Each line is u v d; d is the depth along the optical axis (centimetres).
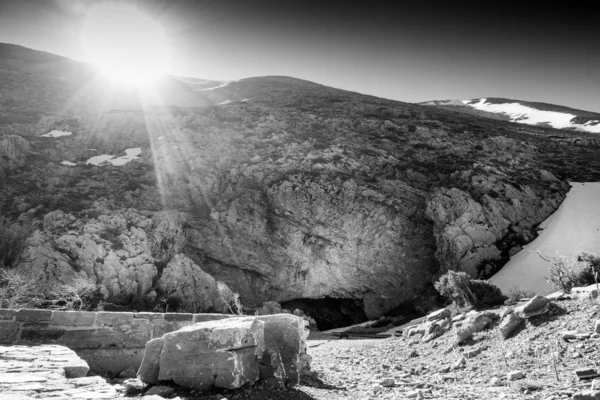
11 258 2464
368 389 688
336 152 4647
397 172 4284
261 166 4278
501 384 729
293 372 662
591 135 7444
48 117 5612
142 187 3931
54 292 2367
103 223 3241
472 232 3425
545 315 1080
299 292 3734
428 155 4759
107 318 851
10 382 429
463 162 4491
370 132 5619
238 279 3734
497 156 4941
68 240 2903
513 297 1600
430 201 3716
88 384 454
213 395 554
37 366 531
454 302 1789
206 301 3173
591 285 1212
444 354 1141
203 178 4109
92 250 2925
